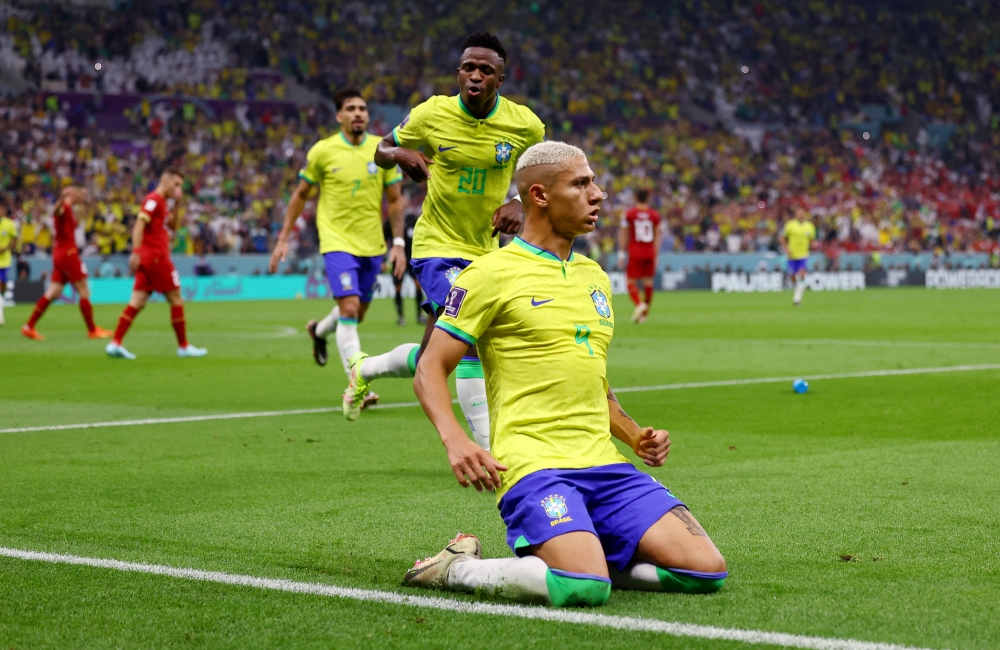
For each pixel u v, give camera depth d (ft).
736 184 154.92
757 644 10.48
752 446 23.70
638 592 12.54
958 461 21.63
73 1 140.67
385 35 156.25
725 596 12.29
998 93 189.67
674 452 22.97
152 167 124.06
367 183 32.71
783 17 185.26
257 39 146.92
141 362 45.75
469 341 12.80
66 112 128.88
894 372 39.47
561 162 12.98
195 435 26.02
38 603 12.22
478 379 20.61
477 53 20.61
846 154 169.17
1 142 120.37
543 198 13.08
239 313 87.81
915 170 171.94
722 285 138.72
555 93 159.94
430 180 21.76
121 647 10.73
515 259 13.06
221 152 130.82
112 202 117.29
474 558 12.72
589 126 159.12
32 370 42.34
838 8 188.96
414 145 21.33
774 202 154.81
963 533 15.51
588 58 166.30
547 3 168.25
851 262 150.10
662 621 11.27
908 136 179.42
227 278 114.93
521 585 11.98
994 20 196.75
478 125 21.03
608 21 171.83
